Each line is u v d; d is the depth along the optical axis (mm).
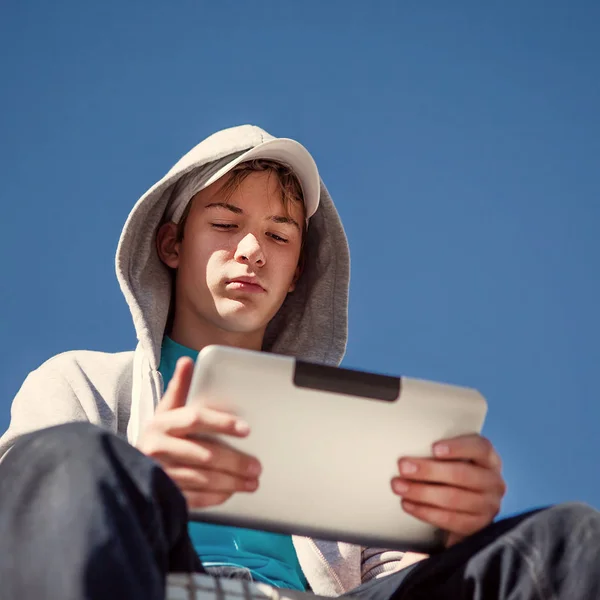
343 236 3834
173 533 1913
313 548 3145
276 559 3072
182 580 2025
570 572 2146
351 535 2445
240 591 2096
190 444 2297
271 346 3887
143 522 1812
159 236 3682
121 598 1604
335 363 3809
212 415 2283
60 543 1646
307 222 3793
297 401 2340
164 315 3592
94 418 3184
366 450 2385
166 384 3477
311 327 3869
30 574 1638
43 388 3252
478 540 2307
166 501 1887
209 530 3000
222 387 2314
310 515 2406
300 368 2338
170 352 3557
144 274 3623
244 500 2367
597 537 2168
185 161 3639
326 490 2389
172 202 3672
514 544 2227
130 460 1867
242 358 2314
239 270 3473
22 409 3195
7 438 3111
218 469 2314
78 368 3355
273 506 2383
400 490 2402
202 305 3535
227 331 3570
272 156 3646
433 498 2414
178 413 2303
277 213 3602
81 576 1600
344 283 3846
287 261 3596
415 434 2408
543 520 2232
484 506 2439
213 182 3623
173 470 2312
